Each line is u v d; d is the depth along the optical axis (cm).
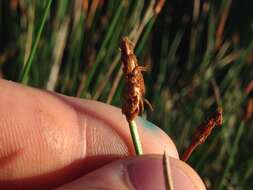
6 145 11
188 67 22
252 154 20
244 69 22
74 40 17
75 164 11
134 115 8
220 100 20
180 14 24
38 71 17
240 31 24
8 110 11
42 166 11
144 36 17
